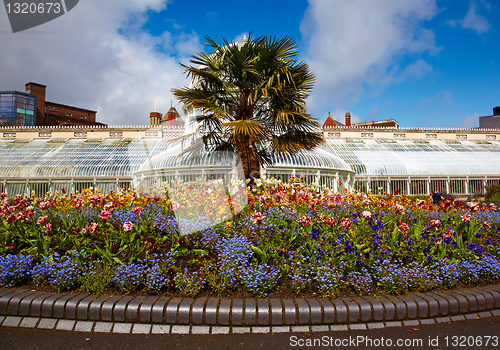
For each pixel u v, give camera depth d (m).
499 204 12.84
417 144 28.75
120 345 3.13
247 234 5.27
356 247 4.73
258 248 4.55
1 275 4.03
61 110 62.88
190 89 8.09
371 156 25.72
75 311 3.54
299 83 8.81
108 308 3.52
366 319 3.57
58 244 4.84
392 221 6.85
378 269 4.27
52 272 4.06
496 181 24.70
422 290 4.16
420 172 24.38
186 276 4.03
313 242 4.83
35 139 28.44
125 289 3.93
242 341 3.22
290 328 3.46
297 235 5.12
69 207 7.06
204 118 7.82
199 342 3.20
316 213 6.57
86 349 3.04
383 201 8.15
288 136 8.82
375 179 23.84
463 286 4.43
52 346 3.09
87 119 66.62
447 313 3.74
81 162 22.59
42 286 4.14
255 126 7.48
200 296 3.87
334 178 17.70
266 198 6.00
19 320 3.55
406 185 24.22
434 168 24.56
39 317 3.58
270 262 4.60
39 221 4.86
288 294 3.96
